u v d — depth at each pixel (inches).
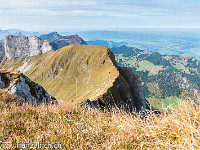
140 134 153.3
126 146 141.5
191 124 126.3
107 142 152.9
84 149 144.4
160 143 127.0
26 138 164.6
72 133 170.7
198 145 108.0
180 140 125.6
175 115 146.2
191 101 147.3
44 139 157.3
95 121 200.2
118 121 179.0
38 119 209.0
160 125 148.1
